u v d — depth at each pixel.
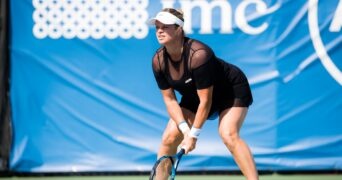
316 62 21.72
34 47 21.91
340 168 21.91
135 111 22.00
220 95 15.95
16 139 22.12
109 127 22.08
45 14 21.80
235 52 21.67
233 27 21.64
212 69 14.91
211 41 21.67
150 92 21.95
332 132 21.88
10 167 22.11
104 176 22.19
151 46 21.81
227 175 22.28
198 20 21.67
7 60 21.95
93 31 21.83
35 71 21.95
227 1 21.61
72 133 22.09
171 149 16.27
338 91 21.80
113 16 21.77
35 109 22.03
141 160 22.09
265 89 21.75
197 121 15.21
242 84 15.91
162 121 21.95
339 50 21.75
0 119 22.00
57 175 22.27
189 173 22.27
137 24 21.77
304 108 21.81
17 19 21.86
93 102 22.02
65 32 21.84
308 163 21.94
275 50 21.64
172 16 14.54
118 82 21.95
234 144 15.47
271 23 21.61
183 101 16.56
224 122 15.67
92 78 21.95
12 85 21.98
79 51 21.91
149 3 21.67
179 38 14.77
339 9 21.66
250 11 21.61
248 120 21.83
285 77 21.72
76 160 22.16
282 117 21.83
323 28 21.67
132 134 22.08
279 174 22.23
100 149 22.14
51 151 22.14
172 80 15.38
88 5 21.77
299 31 21.67
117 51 21.86
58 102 22.03
